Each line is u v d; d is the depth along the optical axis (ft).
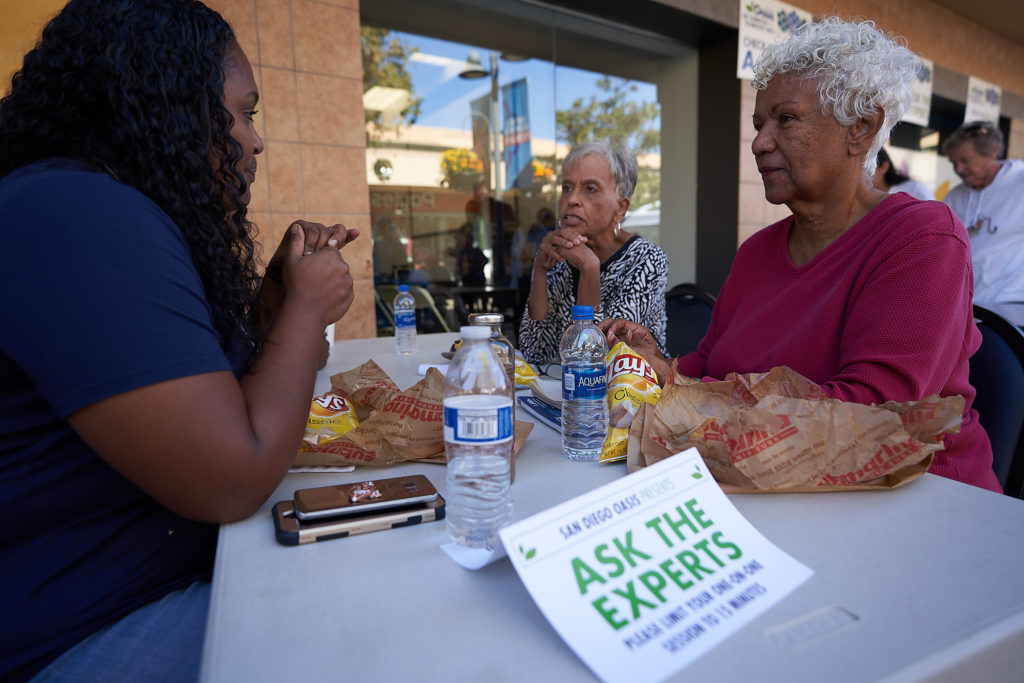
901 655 1.33
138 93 2.08
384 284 12.66
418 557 1.83
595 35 14.40
